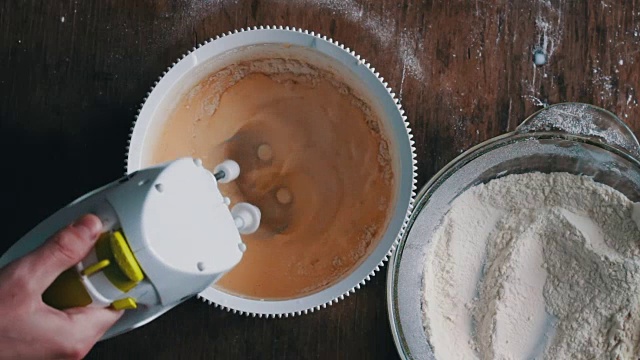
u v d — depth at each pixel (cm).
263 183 76
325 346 75
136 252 55
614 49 76
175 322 76
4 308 55
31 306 55
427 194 71
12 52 77
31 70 77
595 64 77
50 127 77
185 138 75
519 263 74
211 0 77
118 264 55
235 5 77
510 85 77
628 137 75
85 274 56
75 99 77
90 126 77
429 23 77
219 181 74
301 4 77
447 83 77
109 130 77
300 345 75
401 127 71
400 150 71
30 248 63
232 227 61
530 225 74
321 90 76
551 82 77
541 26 77
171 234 57
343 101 75
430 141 77
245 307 70
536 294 74
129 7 77
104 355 75
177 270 57
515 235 74
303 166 77
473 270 75
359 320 75
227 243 60
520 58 77
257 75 76
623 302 72
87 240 55
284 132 77
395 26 77
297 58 73
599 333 72
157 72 77
